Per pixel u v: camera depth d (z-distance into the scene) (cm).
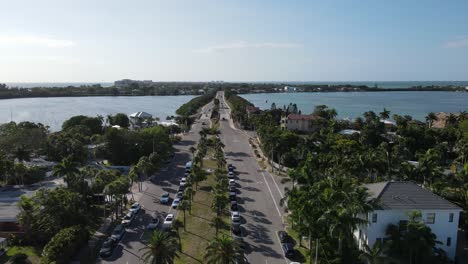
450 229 4741
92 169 7669
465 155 9450
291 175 6338
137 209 6444
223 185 7175
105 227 5875
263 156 11319
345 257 4412
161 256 3734
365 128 12888
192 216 6250
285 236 5319
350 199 4356
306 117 16650
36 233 5291
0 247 5006
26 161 9575
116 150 10194
